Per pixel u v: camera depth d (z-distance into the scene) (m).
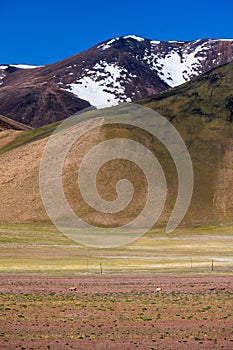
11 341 39.41
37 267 81.62
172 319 46.06
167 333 41.62
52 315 47.53
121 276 71.25
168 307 50.56
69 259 93.00
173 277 69.81
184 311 48.94
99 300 53.94
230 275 71.44
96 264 85.94
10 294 57.38
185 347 38.00
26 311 49.09
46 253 101.81
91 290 59.97
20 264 85.25
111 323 44.75
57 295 56.78
